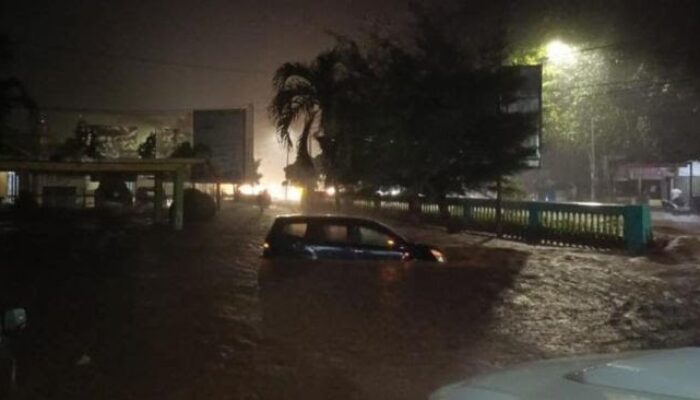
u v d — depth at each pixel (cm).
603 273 1725
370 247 1798
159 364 913
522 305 1326
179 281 1582
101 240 2820
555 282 1577
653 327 1170
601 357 389
